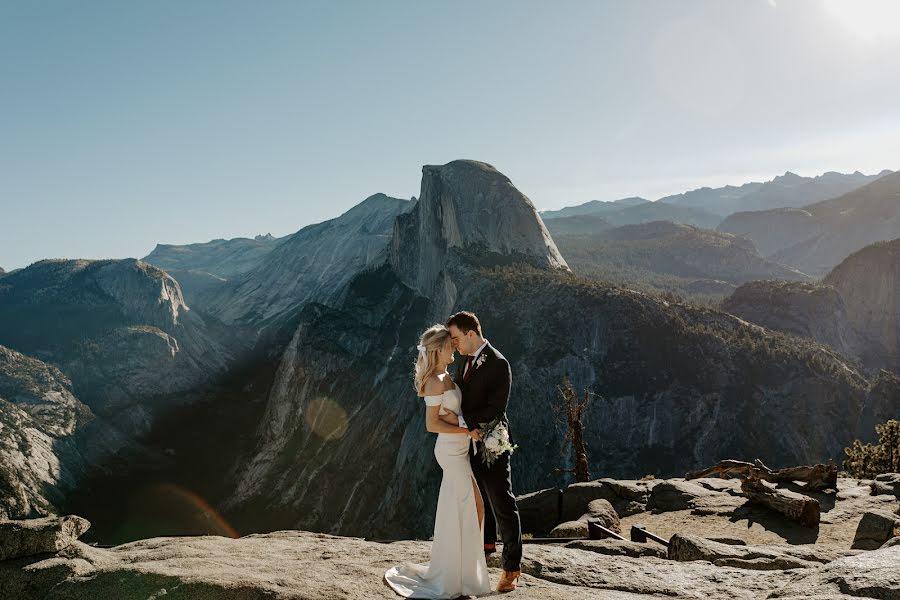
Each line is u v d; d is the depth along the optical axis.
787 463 102.12
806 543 10.89
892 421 29.00
